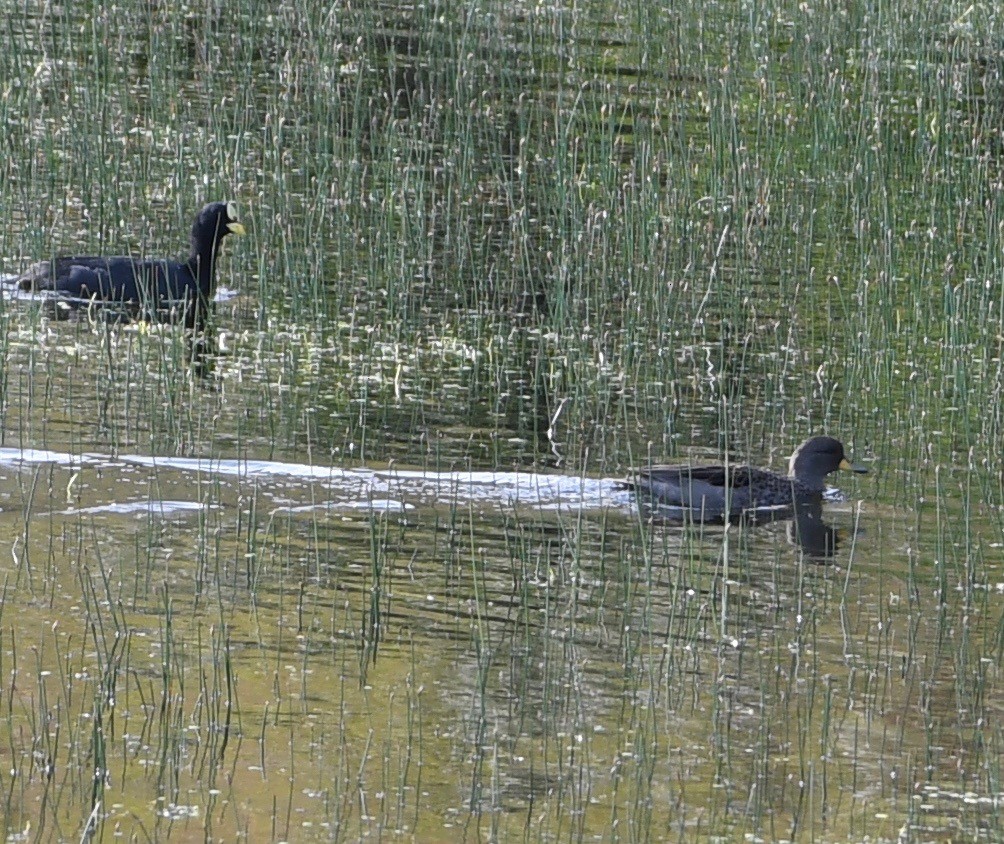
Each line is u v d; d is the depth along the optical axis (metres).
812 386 35.25
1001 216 45.66
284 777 18.59
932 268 43.25
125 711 19.97
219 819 17.61
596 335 37.50
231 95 53.66
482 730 19.72
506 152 50.81
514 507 27.78
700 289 40.94
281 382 33.72
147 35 60.06
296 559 25.06
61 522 25.92
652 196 44.62
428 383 34.09
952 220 46.56
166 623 22.47
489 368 35.19
